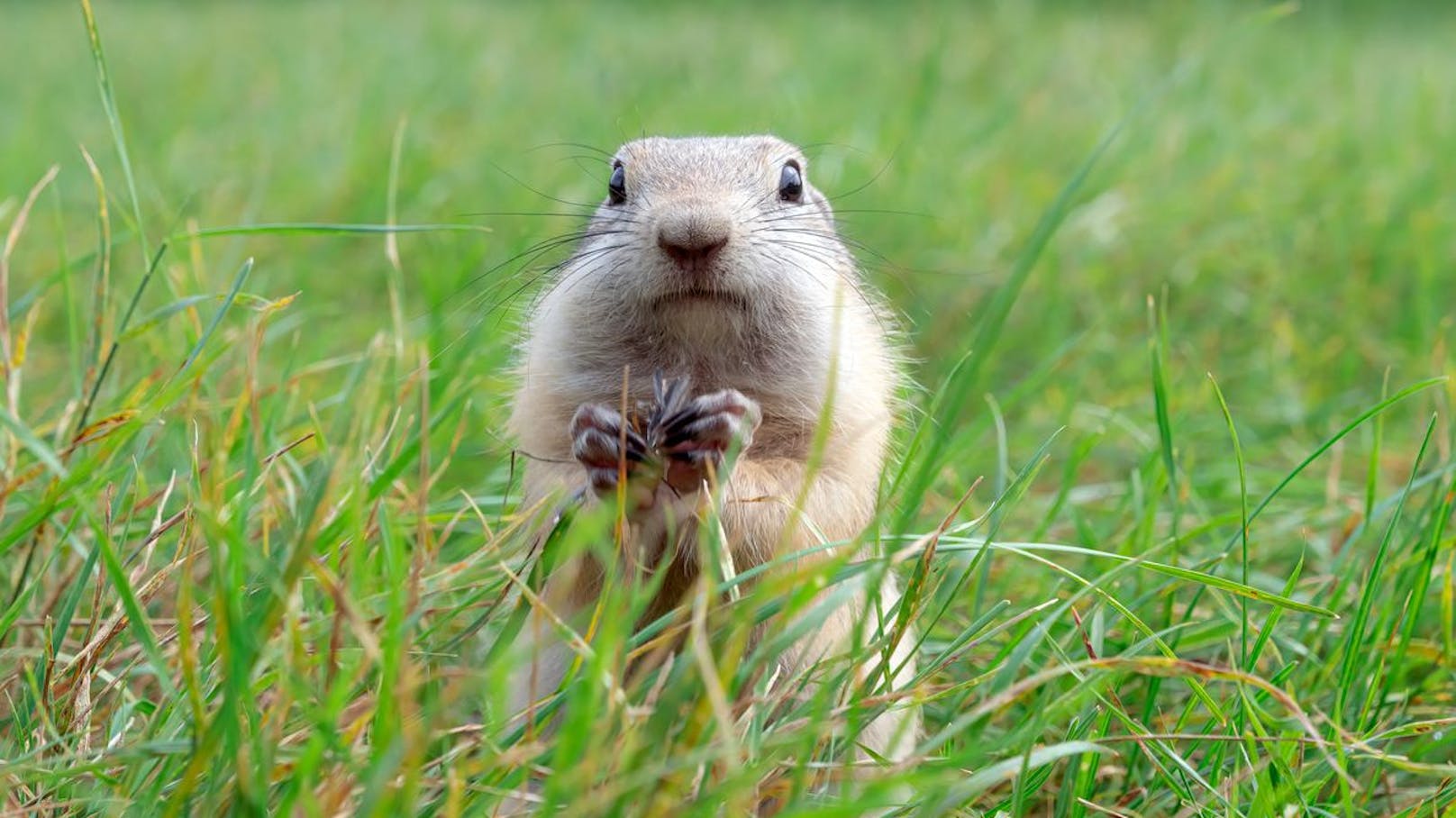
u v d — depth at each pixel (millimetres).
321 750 4090
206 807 4254
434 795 4867
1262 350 11438
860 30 27312
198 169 14938
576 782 4012
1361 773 5973
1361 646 6418
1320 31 27266
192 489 5566
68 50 24953
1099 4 28875
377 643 4801
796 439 6383
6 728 5703
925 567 5195
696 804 4125
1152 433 9844
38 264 12234
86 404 6945
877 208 13531
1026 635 5320
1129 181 14438
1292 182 14781
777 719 5703
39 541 6250
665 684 4949
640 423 6090
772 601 5051
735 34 26953
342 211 13898
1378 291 12414
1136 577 7262
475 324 8078
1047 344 11578
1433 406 10031
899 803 4902
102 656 5809
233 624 4109
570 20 28266
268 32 27062
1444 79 20859
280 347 10547
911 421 7641
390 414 7801
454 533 7773
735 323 6230
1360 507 8203
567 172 15211
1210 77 18562
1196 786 5637
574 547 4355
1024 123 17469
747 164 7129
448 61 21578
